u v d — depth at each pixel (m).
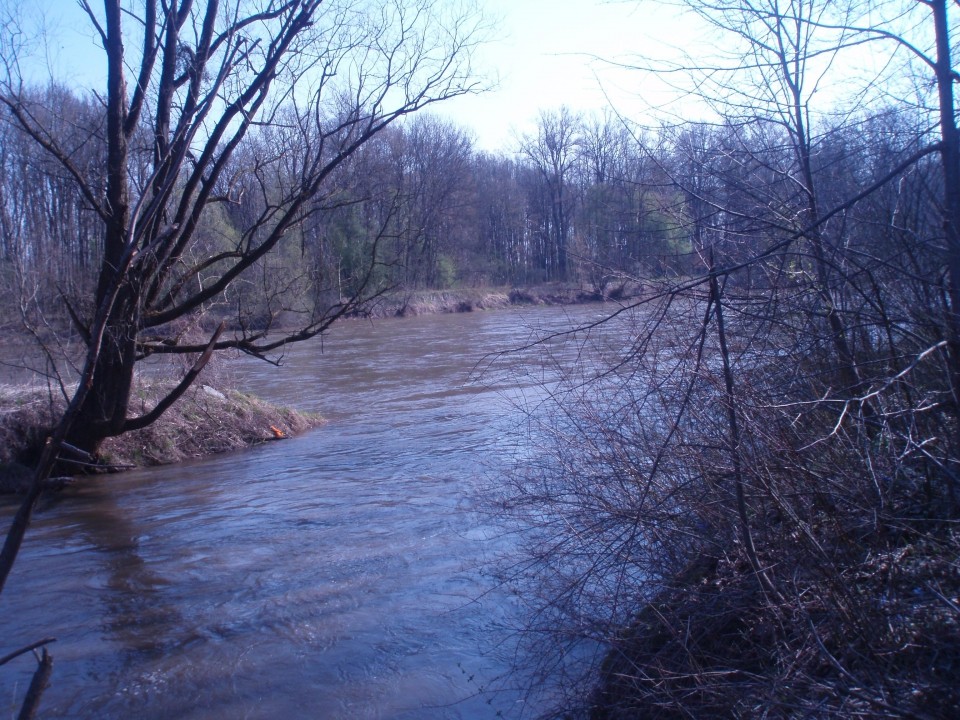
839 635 4.32
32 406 14.15
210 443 15.63
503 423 15.46
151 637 7.09
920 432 4.92
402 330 35.12
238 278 13.93
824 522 4.74
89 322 11.48
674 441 5.39
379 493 11.50
